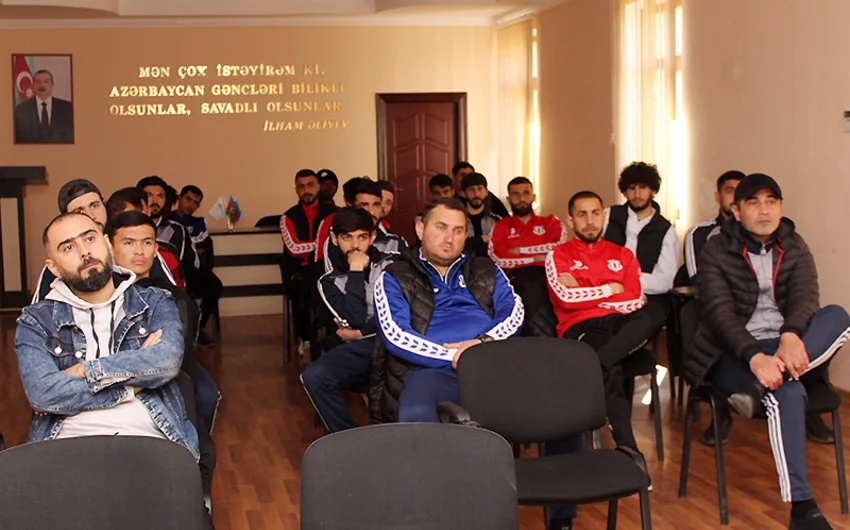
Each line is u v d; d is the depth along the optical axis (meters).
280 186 11.34
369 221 4.71
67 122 10.91
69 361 2.81
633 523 3.80
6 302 10.10
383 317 3.76
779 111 6.29
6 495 2.11
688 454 4.07
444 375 3.62
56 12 10.29
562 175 9.99
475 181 7.09
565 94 9.84
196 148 11.16
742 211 4.04
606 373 4.20
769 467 4.43
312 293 5.52
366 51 11.37
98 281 2.80
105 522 2.16
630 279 4.54
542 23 10.34
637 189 5.27
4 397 6.21
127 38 10.96
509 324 3.80
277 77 11.23
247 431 5.31
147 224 3.76
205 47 11.09
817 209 5.93
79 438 2.17
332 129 11.37
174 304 3.00
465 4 10.17
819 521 3.53
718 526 3.74
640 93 8.25
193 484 2.20
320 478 2.19
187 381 3.05
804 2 5.97
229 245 9.23
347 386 4.45
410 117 11.51
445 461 2.23
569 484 2.89
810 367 3.79
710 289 4.01
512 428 3.15
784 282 4.08
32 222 10.89
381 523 2.21
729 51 6.88
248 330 8.57
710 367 3.90
